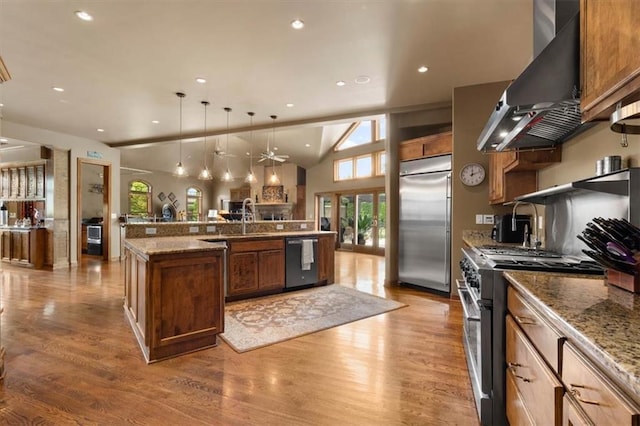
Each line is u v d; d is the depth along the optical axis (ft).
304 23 8.98
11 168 23.70
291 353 8.57
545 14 6.07
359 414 6.01
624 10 3.29
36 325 10.44
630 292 3.93
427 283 14.88
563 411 3.17
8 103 15.61
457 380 7.21
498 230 11.00
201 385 6.97
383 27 9.15
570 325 2.82
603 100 3.86
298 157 35.65
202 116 17.76
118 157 25.08
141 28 9.25
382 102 15.43
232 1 8.04
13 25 9.11
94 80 12.94
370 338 9.58
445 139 14.30
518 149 8.14
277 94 14.33
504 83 12.97
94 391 6.69
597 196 5.99
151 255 8.00
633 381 1.89
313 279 16.01
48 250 21.08
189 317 8.57
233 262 13.42
